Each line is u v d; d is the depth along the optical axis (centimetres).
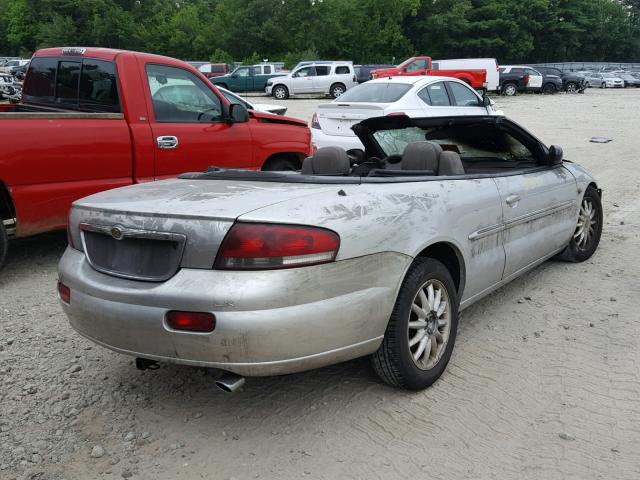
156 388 339
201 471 267
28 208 508
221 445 286
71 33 6066
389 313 296
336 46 6150
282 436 292
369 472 264
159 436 294
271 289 256
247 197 288
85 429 300
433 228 322
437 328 333
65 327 424
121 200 304
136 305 271
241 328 254
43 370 359
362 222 286
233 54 5941
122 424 304
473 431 293
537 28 7000
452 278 361
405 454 276
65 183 530
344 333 277
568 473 262
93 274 294
